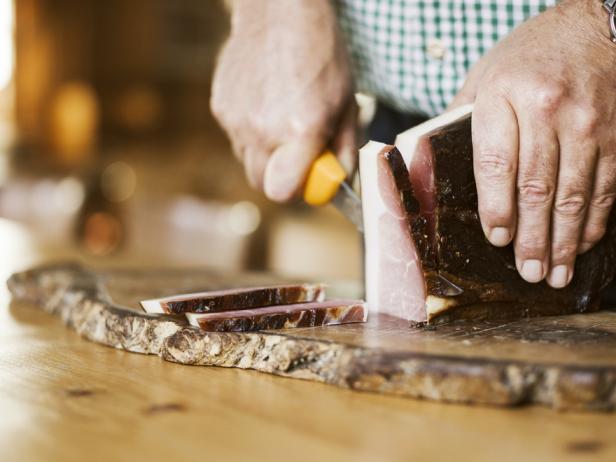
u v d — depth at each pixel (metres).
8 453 0.48
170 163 3.62
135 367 0.62
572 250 0.65
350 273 2.01
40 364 0.62
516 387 0.53
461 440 0.49
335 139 0.78
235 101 0.78
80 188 1.63
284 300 0.66
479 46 0.78
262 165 0.78
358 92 0.89
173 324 0.63
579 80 0.61
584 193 0.63
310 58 0.76
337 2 0.85
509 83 0.61
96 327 0.69
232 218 1.18
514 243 0.65
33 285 0.84
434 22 0.79
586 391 0.52
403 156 0.67
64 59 4.21
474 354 0.55
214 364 0.61
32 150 4.00
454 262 0.65
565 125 0.61
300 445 0.49
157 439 0.49
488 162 0.62
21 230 1.52
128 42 4.10
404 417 0.52
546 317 0.67
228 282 0.85
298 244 2.34
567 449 0.48
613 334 0.61
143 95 4.06
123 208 1.59
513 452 0.48
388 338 0.60
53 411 0.53
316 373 0.58
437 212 0.65
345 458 0.47
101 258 1.18
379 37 0.83
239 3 0.82
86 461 0.47
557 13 0.64
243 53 0.79
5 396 0.56
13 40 4.29
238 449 0.48
